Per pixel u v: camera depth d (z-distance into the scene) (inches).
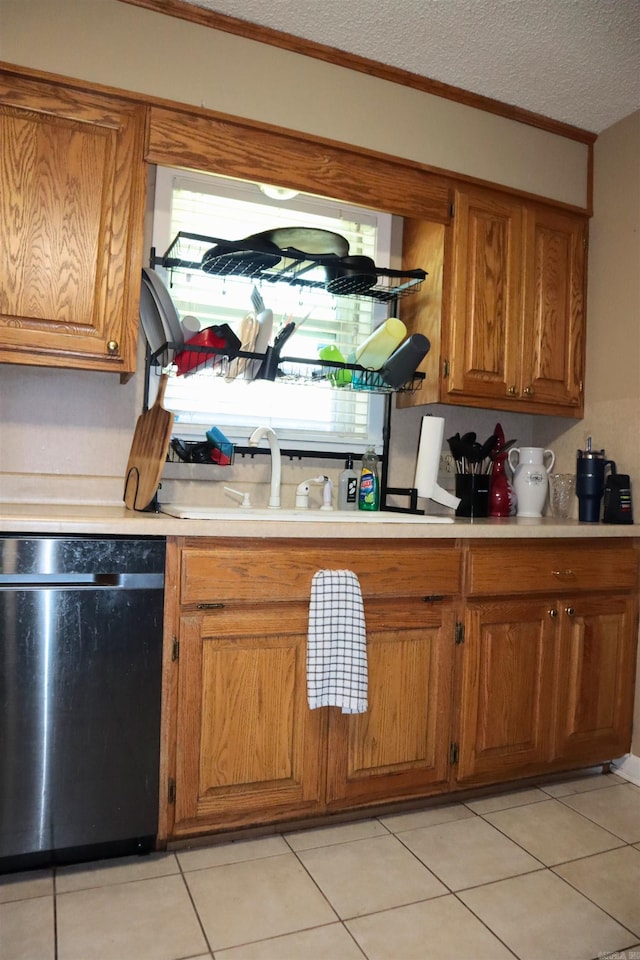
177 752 70.8
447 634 83.9
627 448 103.3
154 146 81.3
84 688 66.8
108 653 67.5
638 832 81.4
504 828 81.6
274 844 76.0
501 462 111.1
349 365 91.6
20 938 58.8
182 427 94.5
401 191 95.7
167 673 70.2
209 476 95.9
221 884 67.8
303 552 75.5
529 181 105.7
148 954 57.5
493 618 86.7
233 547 72.6
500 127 103.3
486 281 101.4
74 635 66.2
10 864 68.4
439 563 82.7
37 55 76.3
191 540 70.8
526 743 89.7
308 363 89.9
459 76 96.3
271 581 73.8
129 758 68.8
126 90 80.1
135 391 92.0
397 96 95.9
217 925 61.5
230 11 84.1
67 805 66.9
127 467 88.8
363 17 84.4
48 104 76.7
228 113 85.4
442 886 68.9
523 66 93.6
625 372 104.3
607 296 107.8
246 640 73.5
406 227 106.7
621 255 105.7
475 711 85.6
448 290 98.9
